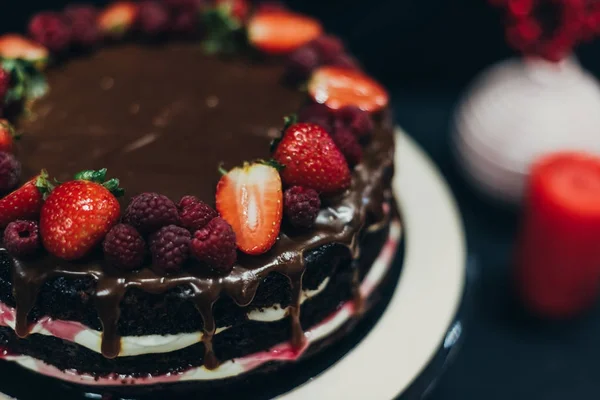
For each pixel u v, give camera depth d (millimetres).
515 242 706
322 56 593
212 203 496
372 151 531
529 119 692
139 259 460
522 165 697
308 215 477
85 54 617
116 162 524
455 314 555
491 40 788
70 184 466
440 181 635
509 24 684
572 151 689
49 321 481
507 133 698
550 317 673
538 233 645
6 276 477
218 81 594
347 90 567
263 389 509
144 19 626
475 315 675
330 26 789
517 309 681
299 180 487
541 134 690
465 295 571
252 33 614
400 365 524
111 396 500
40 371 504
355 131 522
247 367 504
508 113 700
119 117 559
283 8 655
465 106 764
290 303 487
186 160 526
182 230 460
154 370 495
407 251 589
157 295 462
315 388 512
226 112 565
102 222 462
